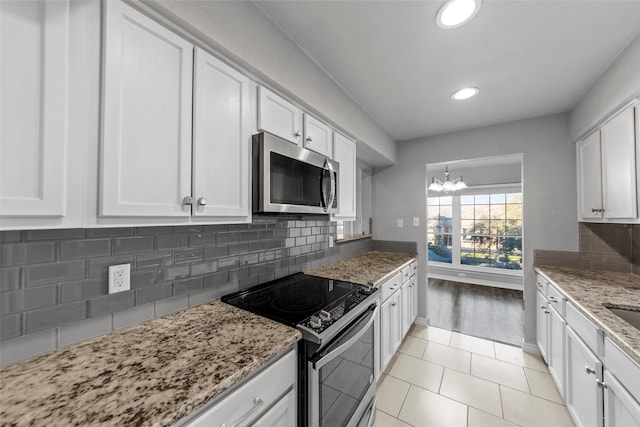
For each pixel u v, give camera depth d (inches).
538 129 94.8
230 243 56.7
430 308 138.0
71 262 34.7
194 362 31.1
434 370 83.1
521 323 118.5
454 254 194.1
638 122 56.0
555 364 72.7
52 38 25.0
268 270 66.7
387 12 47.6
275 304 51.1
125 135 30.3
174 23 35.1
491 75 67.9
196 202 37.8
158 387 26.4
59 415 22.6
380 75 68.1
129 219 31.4
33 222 24.5
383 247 127.8
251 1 45.0
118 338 37.0
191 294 49.0
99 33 28.5
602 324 44.8
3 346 29.8
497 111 90.1
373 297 59.7
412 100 81.8
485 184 181.5
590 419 51.5
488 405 68.0
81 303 35.6
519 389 73.9
